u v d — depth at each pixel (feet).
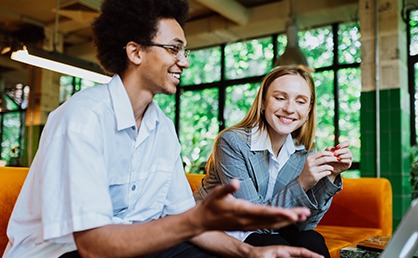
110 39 3.38
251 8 18.21
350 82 17.35
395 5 14.44
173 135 3.93
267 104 5.11
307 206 4.44
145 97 3.46
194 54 21.84
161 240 2.46
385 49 14.49
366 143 14.57
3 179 4.79
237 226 2.24
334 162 4.42
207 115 21.12
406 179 14.07
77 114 2.96
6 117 27.04
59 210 2.77
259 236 4.37
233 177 4.95
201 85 21.36
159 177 3.68
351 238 7.44
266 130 5.23
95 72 14.70
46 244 3.13
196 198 5.39
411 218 2.68
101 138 3.06
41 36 21.95
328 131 17.65
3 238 4.67
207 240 3.62
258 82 19.75
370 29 14.84
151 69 3.34
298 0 17.04
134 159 3.47
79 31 22.36
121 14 3.32
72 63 14.07
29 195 3.17
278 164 5.18
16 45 13.17
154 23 3.28
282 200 4.41
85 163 2.82
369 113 14.60
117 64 3.42
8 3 19.42
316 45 18.34
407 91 14.92
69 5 17.31
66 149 2.84
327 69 17.94
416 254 4.09
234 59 20.57
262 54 19.76
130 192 3.46
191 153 21.31
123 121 3.27
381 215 8.76
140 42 3.30
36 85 23.06
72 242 3.12
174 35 3.35
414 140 15.44
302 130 5.44
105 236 2.61
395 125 14.05
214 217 2.24
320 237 4.66
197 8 18.98
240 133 5.14
